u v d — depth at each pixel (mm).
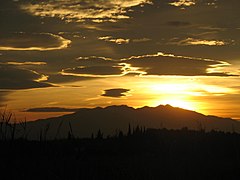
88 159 46125
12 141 36250
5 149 35656
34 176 32156
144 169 41594
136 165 44969
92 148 59969
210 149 67875
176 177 40438
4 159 34625
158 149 67812
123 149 64438
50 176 32719
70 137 47812
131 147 66438
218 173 45000
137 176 37531
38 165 35344
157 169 43469
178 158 58875
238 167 49094
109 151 60562
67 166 36844
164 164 49281
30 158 37094
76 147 46750
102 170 37875
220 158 60719
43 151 40812
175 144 70625
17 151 36938
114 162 46656
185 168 46438
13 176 31719
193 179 40719
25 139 39719
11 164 34000
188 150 66938
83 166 38281
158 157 59344
